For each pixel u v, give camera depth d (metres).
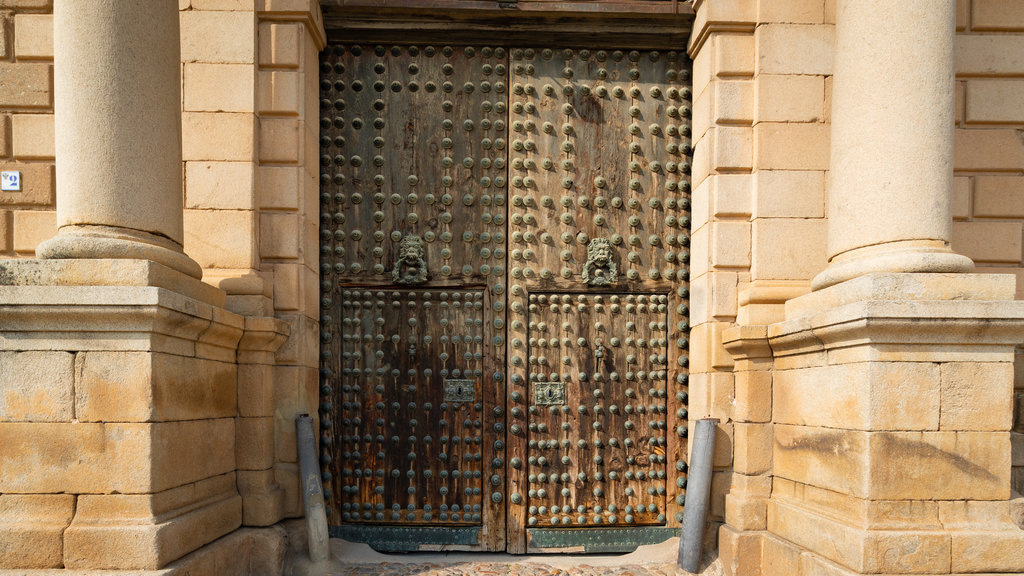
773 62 4.53
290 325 4.52
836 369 3.59
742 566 4.20
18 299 3.08
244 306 4.35
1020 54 4.61
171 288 3.47
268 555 4.16
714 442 4.41
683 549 4.39
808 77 4.53
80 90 3.47
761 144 4.52
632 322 5.00
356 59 5.02
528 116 5.02
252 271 4.43
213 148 4.45
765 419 4.36
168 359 3.39
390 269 4.97
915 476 3.30
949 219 3.67
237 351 4.29
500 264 4.99
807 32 4.54
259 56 4.57
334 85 5.02
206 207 4.44
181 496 3.52
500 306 4.96
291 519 4.49
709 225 4.63
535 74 5.03
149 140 3.60
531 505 4.88
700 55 4.84
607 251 4.93
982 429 3.32
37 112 4.61
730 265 4.57
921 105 3.65
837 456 3.56
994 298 3.38
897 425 3.30
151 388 3.20
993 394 3.32
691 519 4.37
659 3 4.88
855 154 3.81
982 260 4.62
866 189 3.74
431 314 4.98
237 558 3.95
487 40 5.03
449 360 4.95
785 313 4.28
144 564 3.12
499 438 4.91
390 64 5.02
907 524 3.28
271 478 4.41
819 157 4.52
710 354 4.56
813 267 4.48
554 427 4.93
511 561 4.72
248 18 4.49
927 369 3.31
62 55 3.52
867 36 3.79
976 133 4.64
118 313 3.12
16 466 3.19
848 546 3.32
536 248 5.00
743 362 4.41
